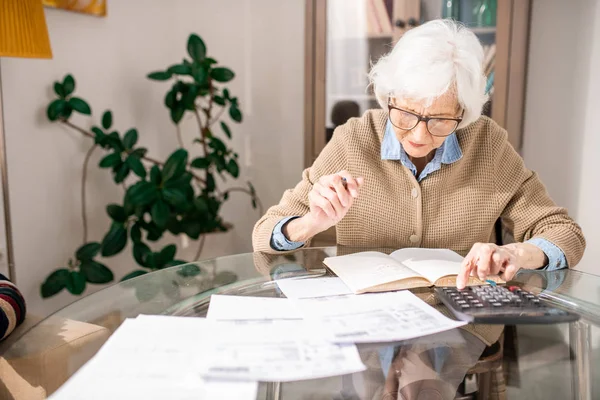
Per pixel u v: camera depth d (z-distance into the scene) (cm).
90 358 66
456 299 83
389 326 76
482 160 128
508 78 229
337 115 260
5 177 176
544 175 258
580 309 85
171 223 242
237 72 312
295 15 296
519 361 69
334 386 63
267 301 85
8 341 75
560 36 245
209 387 58
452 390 62
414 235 128
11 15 149
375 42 249
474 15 233
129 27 253
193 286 95
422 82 99
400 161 126
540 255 107
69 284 205
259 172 322
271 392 60
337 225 132
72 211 230
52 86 213
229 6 302
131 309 83
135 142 231
